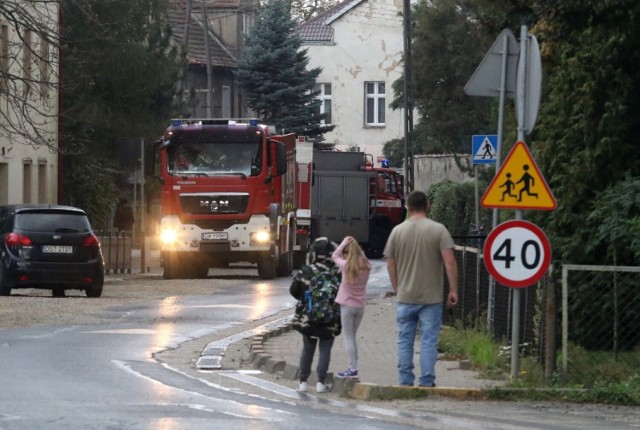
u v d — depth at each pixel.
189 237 73.12
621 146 37.56
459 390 28.92
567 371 30.55
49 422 23.83
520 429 24.59
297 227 91.81
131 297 58.53
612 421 26.00
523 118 30.05
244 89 147.12
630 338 32.69
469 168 120.44
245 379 32.81
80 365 33.78
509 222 29.31
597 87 37.47
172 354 37.59
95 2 82.88
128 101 96.06
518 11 38.78
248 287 66.88
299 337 42.62
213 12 165.12
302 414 26.08
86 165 103.12
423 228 29.34
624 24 36.53
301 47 166.75
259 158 73.38
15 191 91.50
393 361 35.91
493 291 36.84
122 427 23.38
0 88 67.75
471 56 117.12
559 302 32.62
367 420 25.33
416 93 120.75
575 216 38.03
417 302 29.36
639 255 35.25
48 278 56.88
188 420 24.50
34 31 67.62
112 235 80.62
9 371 32.06
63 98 93.50
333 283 30.83
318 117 147.62
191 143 73.38
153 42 91.38
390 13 165.00
